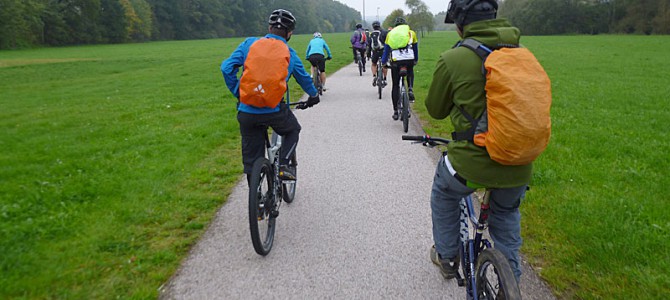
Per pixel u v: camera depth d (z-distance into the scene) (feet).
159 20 336.29
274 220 12.91
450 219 9.34
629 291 10.03
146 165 19.48
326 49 38.99
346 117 30.32
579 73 62.23
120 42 275.39
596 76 58.44
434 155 21.18
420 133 25.54
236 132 25.99
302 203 15.71
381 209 15.08
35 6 223.10
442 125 27.12
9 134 26.78
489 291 8.24
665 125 27.43
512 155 6.88
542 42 172.55
